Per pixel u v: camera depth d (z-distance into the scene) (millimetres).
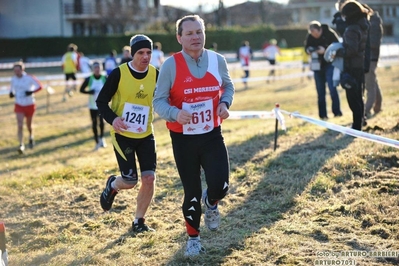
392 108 10172
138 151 5328
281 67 25047
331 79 10000
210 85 4383
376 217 4988
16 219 6176
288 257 4383
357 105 7578
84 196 6688
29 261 4832
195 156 4465
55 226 5809
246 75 25484
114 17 54844
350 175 6082
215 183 4348
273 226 5094
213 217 4664
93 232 5590
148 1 60656
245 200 5906
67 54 22250
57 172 8148
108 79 5156
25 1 50844
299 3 73312
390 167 6211
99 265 4625
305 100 17203
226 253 4617
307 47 10000
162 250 4836
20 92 12188
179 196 6336
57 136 14078
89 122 15906
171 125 4484
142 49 5062
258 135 8875
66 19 53250
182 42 4363
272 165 6926
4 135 14336
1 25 50562
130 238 5207
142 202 5387
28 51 45781
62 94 22797
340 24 8516
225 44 52469
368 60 7973
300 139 8062
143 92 5180
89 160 9797
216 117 4473
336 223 4980
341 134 7926
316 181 6012
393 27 67812
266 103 17156
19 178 8523
